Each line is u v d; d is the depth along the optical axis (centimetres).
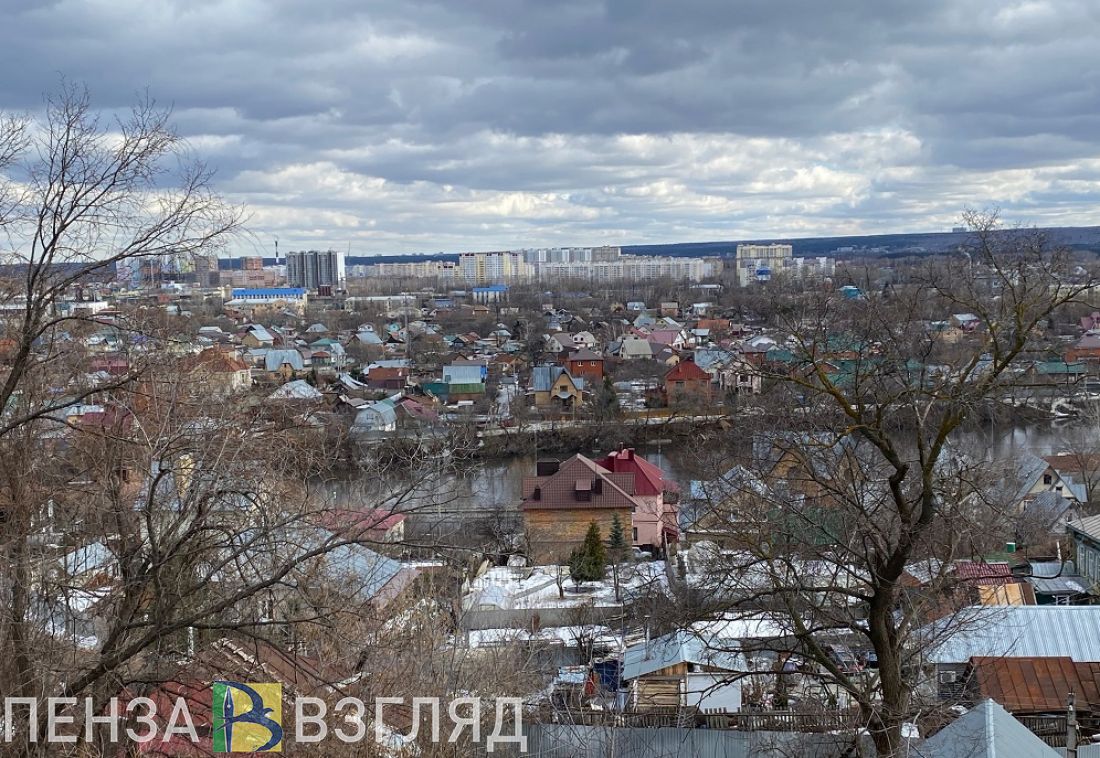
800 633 1556
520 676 1927
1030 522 3250
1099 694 2145
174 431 1204
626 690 2311
